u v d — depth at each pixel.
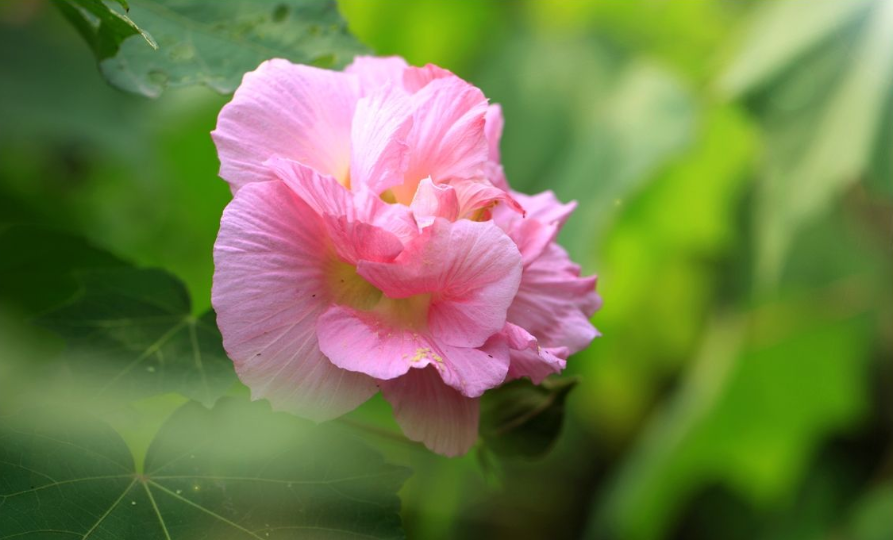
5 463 0.69
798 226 1.01
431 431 0.70
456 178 0.71
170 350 0.73
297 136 0.71
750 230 1.13
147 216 1.15
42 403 0.71
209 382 0.72
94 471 0.69
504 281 0.69
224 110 0.70
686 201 1.17
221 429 0.71
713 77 1.12
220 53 0.76
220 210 1.12
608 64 1.16
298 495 0.70
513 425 0.74
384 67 0.74
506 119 1.14
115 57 0.74
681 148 1.03
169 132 1.10
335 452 0.71
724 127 1.10
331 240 0.70
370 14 1.16
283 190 0.69
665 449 1.20
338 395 0.69
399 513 0.70
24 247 0.79
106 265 0.80
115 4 0.74
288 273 0.69
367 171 0.69
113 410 0.71
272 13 0.76
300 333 0.69
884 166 0.98
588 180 1.06
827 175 1.00
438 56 1.20
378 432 0.76
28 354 0.77
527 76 1.16
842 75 1.00
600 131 1.09
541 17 1.20
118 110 1.11
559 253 0.74
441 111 0.71
